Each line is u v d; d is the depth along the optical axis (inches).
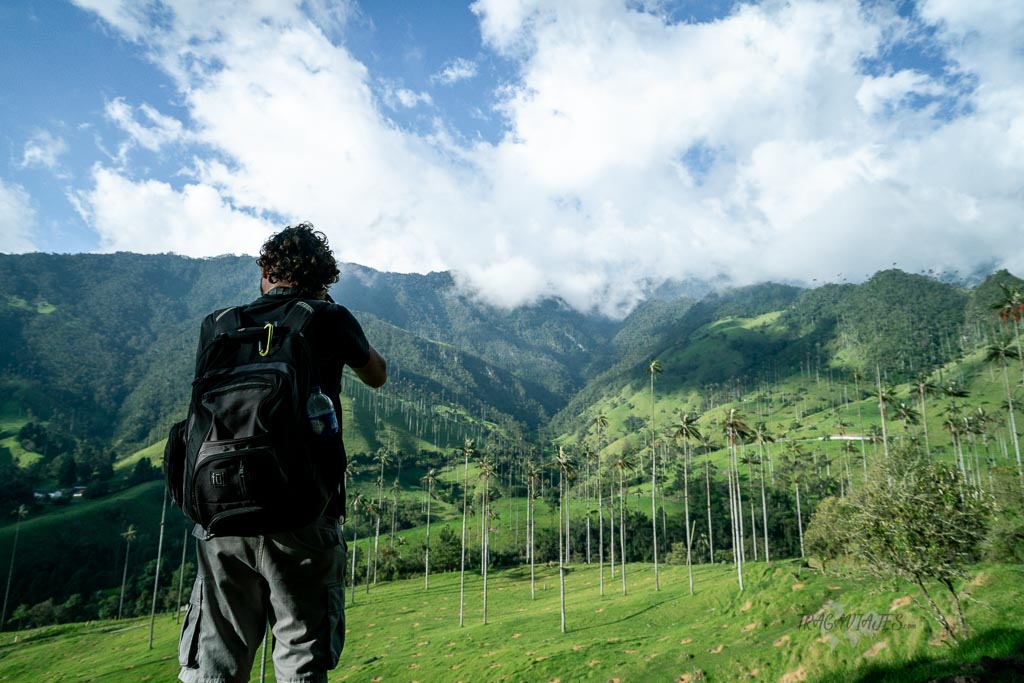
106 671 3211.1
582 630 2805.1
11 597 5452.8
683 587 3457.2
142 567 6181.1
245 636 89.1
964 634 750.5
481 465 4475.9
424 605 4303.6
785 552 5403.5
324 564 88.3
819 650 1213.7
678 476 7721.5
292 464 77.2
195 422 80.1
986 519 760.3
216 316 92.4
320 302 96.7
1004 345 4242.1
